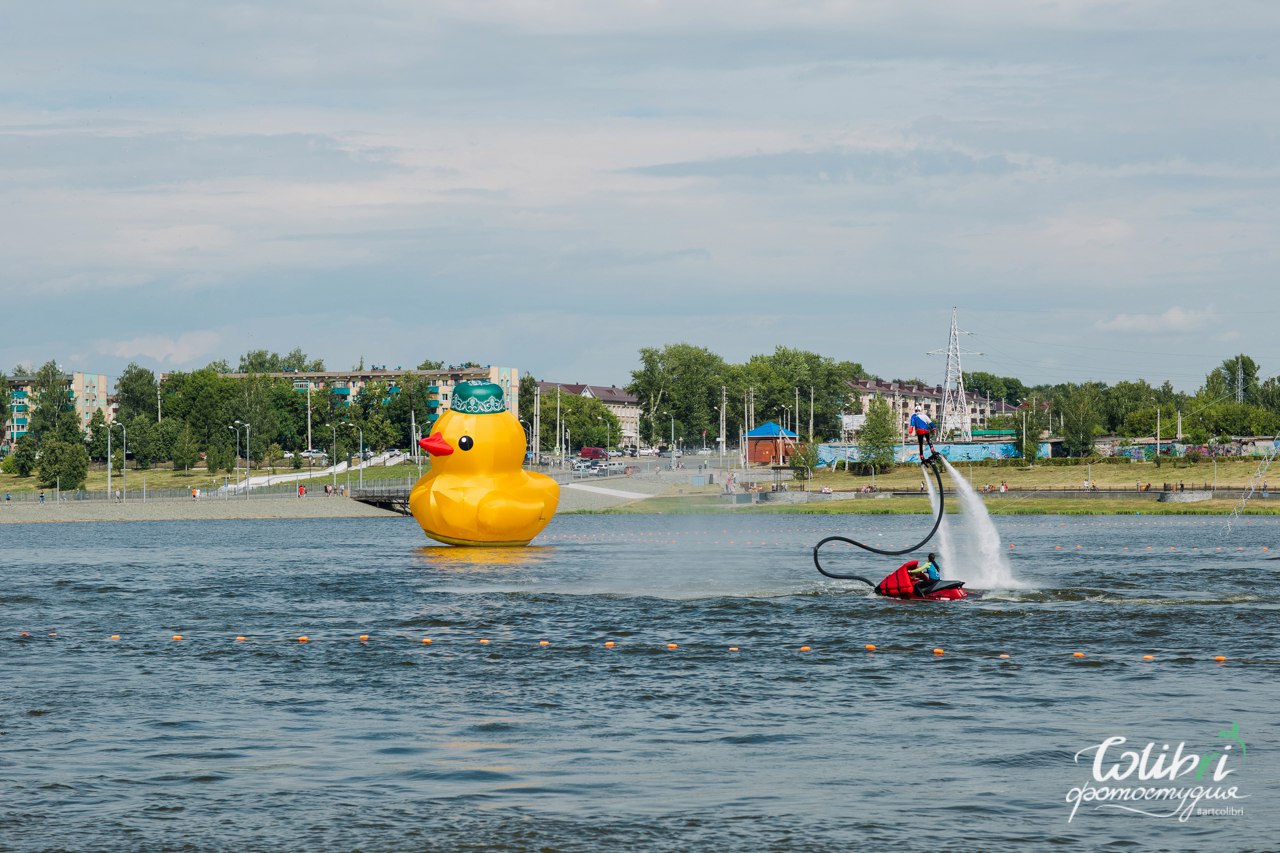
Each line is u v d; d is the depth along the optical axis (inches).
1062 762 928.3
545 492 3152.1
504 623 1740.9
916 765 918.4
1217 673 1290.6
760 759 936.9
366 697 1192.8
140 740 1008.9
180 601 2132.1
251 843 742.5
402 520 6186.0
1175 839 754.2
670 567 2689.5
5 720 1090.1
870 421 7554.1
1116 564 2701.8
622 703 1152.2
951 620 1707.7
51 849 733.3
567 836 753.6
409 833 760.3
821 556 3006.9
